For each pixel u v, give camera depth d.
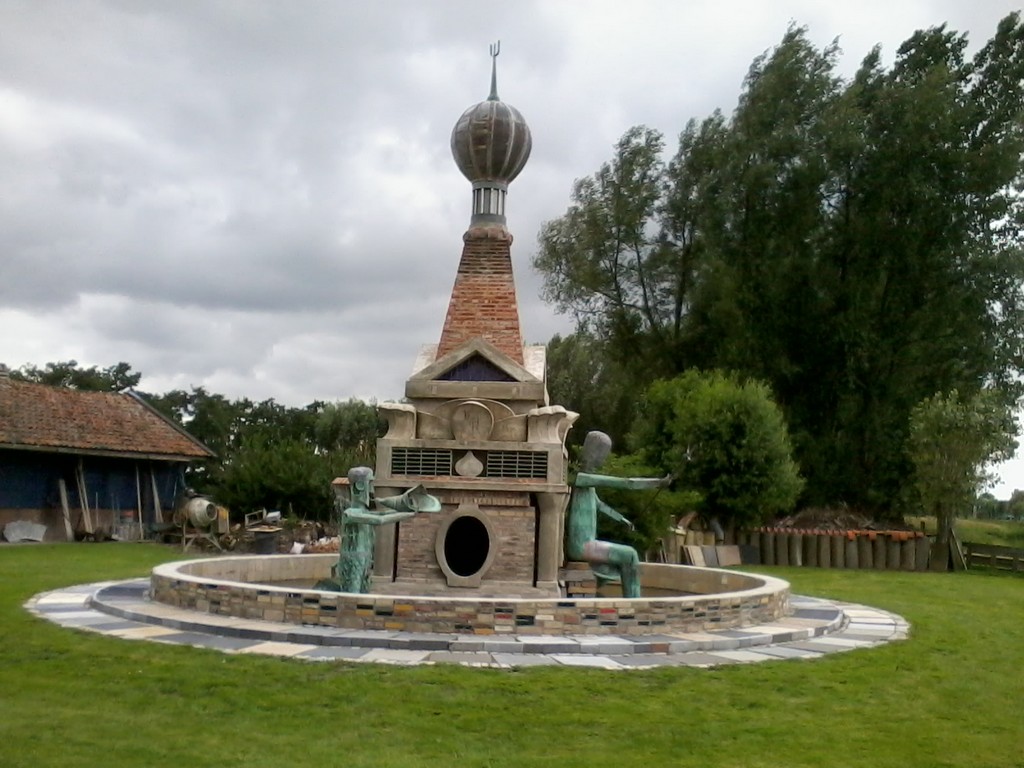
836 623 13.85
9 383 36.66
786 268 39.06
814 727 8.15
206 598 12.50
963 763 7.32
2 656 9.92
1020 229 39.72
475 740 7.45
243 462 38.19
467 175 15.95
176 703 8.23
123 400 40.84
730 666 10.23
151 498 38.94
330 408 63.38
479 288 15.55
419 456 14.48
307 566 18.11
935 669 10.97
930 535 36.12
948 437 32.19
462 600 11.25
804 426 39.75
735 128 42.91
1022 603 20.09
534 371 15.22
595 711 8.30
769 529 33.50
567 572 14.80
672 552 29.17
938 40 42.56
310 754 6.95
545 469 14.31
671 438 34.19
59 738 7.14
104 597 14.19
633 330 46.12
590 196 46.62
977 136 39.78
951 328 38.09
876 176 38.69
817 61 42.66
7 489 33.25
